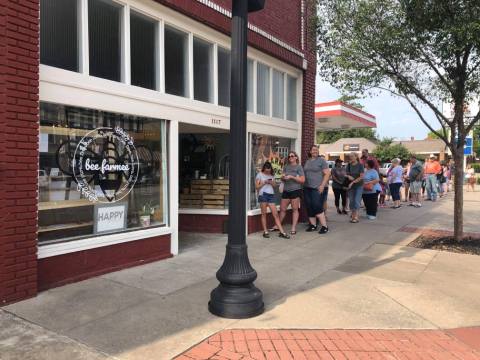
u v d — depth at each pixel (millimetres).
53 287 5078
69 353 3562
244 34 4535
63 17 5250
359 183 10570
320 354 3723
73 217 5414
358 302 4969
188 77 7121
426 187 16844
